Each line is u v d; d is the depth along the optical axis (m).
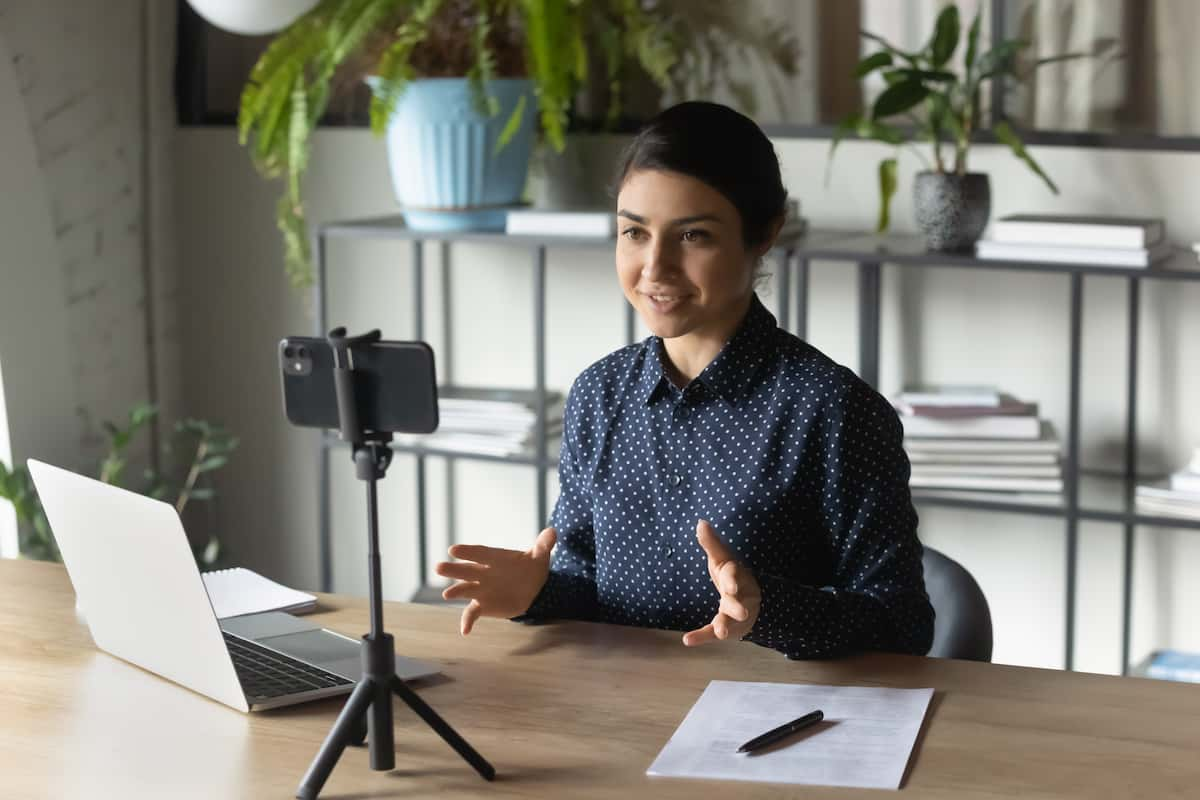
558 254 3.44
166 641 1.54
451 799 1.28
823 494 1.71
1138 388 3.02
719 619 1.47
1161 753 1.35
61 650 1.68
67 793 1.30
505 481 3.57
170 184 3.75
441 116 3.07
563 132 3.29
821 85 3.13
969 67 2.81
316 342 1.30
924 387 3.10
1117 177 2.97
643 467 1.79
